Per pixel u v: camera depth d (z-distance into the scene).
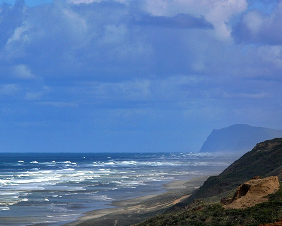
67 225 65.25
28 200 91.00
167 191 107.62
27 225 65.06
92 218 70.56
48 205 84.38
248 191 37.88
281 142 97.12
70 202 88.62
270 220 31.84
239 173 81.12
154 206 78.50
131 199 93.38
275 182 38.75
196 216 37.28
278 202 34.69
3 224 65.31
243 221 32.94
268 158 84.00
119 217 69.62
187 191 98.31
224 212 35.94
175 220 38.06
